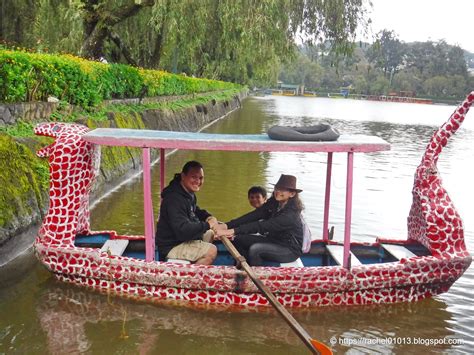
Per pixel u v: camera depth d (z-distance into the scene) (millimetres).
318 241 6086
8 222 5992
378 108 66250
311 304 5270
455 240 5453
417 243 5883
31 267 5945
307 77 119125
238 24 13633
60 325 4734
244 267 4855
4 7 13422
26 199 6543
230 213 8641
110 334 4633
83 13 14922
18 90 8320
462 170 14680
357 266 5246
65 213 5387
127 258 5270
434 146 5641
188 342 4570
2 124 7801
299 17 13992
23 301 5145
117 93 14305
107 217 8234
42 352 4281
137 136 5145
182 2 14164
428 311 5367
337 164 14547
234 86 52844
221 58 28781
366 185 11789
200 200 9430
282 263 5445
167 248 5531
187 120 19609
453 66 109750
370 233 8141
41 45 13500
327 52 14508
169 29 15000
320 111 48062
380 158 16266
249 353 4449
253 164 13742
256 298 5191
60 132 5512
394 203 10156
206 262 5422
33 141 7664
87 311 5012
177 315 5039
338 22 13711
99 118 10914
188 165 5449
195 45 17344
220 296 5191
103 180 9641
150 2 15180
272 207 5738
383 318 5188
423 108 75500
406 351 4605
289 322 4352
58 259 5359
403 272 5305
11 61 8125
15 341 4422
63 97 10133
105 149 10383
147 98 16828
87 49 15609
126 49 19250
